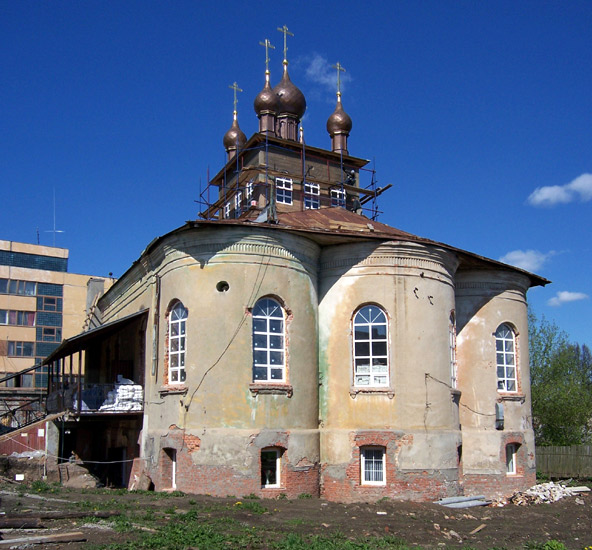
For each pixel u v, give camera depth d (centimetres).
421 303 2455
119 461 2656
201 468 2177
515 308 2934
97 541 1360
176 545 1338
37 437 2936
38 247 6719
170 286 2414
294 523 1725
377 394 2372
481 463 2688
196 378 2253
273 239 2352
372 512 1956
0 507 1756
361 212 3684
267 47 3959
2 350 6328
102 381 3369
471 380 2788
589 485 2956
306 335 2406
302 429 2320
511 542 1750
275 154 3734
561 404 4097
